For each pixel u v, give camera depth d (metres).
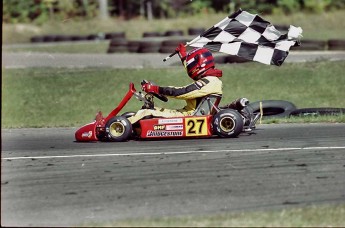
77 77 38.19
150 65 41.38
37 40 59.53
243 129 18.38
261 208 10.66
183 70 38.91
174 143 17.31
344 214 10.09
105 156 15.64
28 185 12.61
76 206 10.97
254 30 18.52
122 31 65.69
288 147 16.23
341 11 66.44
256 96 33.34
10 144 18.36
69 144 17.98
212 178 12.87
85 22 66.88
